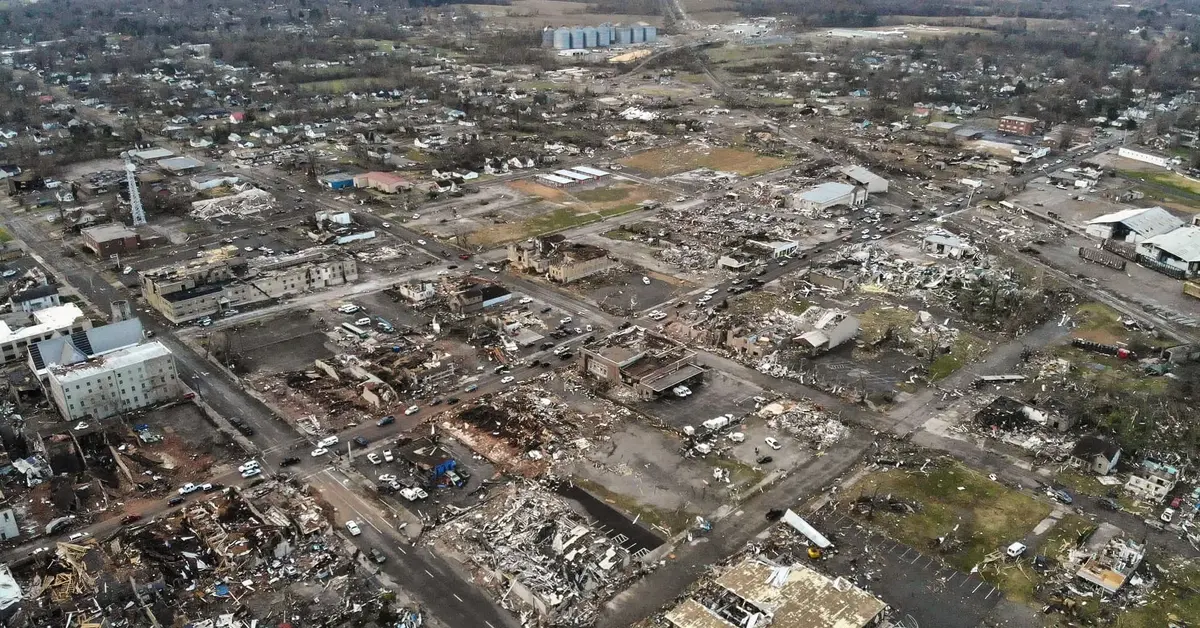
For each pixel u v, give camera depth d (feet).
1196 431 465.88
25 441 447.01
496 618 334.65
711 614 325.21
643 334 569.23
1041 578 357.82
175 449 445.78
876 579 356.79
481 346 574.15
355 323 606.96
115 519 388.98
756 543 379.14
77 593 339.77
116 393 478.59
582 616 334.24
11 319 584.81
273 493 409.49
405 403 499.51
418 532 384.47
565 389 518.78
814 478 429.38
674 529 387.96
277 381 523.70
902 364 552.82
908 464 440.04
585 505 403.54
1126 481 426.51
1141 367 547.90
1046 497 413.80
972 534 386.32
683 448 453.99
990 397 511.40
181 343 575.38
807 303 651.25
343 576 354.54
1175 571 362.33
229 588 345.31
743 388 522.06
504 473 430.20
